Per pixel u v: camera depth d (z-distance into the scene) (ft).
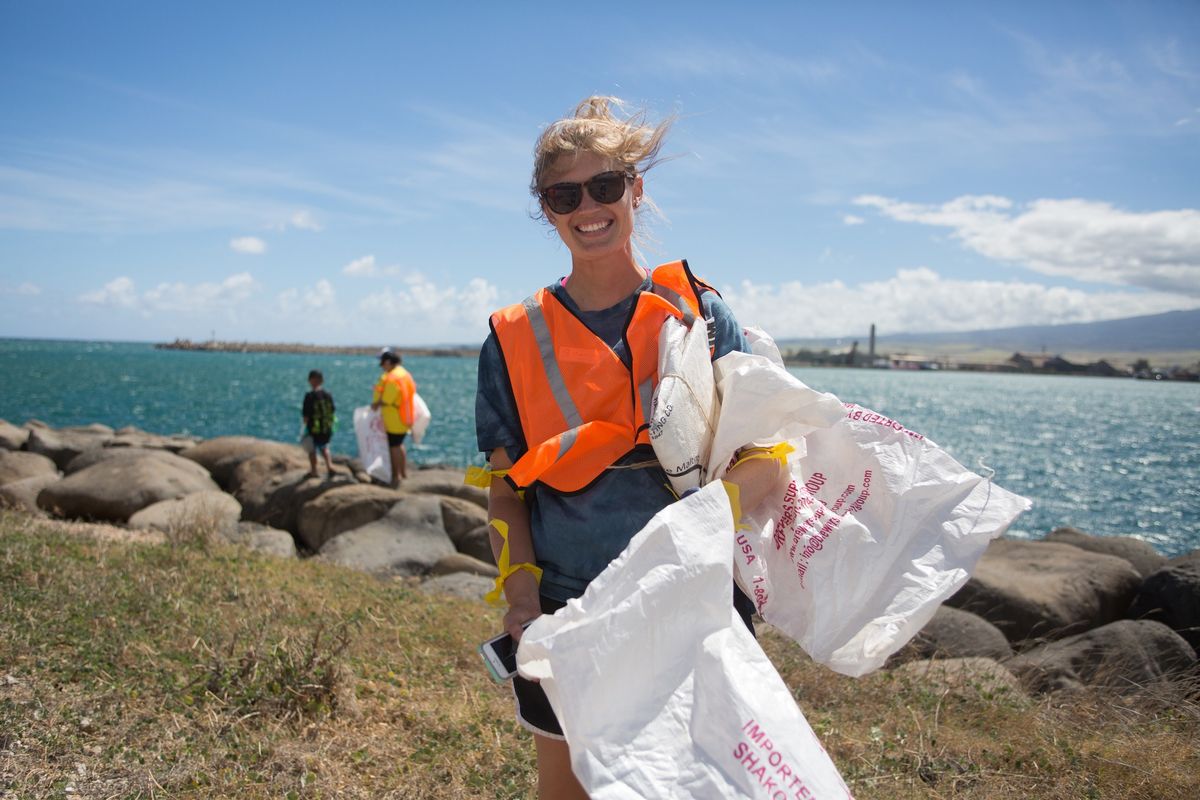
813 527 7.38
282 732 14.40
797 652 19.60
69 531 29.94
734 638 6.01
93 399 164.04
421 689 17.35
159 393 187.01
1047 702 17.65
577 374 7.39
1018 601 25.04
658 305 7.36
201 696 15.31
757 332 8.11
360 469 48.52
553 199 7.45
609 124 7.56
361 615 21.57
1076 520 66.39
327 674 15.78
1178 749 14.98
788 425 7.14
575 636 5.86
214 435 107.14
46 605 18.89
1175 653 20.56
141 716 14.21
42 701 14.24
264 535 34.99
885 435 7.71
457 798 12.71
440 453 93.86
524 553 7.47
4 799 11.34
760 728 5.60
